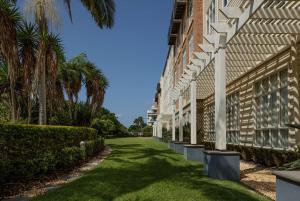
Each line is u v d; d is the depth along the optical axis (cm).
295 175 466
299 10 916
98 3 1870
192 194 771
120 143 3469
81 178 1021
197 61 1588
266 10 911
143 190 824
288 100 1153
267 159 1240
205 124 2641
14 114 1529
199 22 2256
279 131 1240
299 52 1083
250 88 1572
